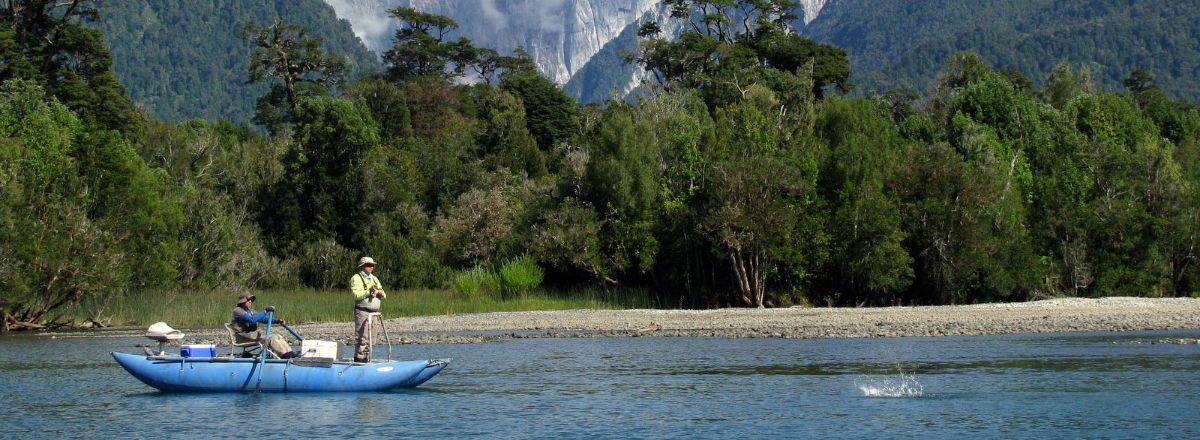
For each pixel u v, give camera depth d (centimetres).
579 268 6109
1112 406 2186
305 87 12044
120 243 5428
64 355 3525
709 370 2844
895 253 5681
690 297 6119
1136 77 13812
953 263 5766
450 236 6988
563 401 2342
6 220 4722
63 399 2431
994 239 5762
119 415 2198
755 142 6175
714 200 5925
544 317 4938
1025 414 2120
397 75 13188
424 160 8388
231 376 2395
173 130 8788
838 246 5872
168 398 2402
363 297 2447
